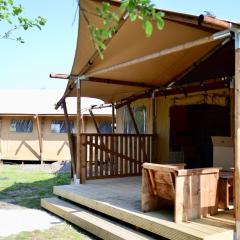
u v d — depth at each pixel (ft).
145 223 14.74
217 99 26.53
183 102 30.17
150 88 30.94
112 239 15.20
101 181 26.61
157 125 33.32
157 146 32.83
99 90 31.55
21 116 62.69
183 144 34.45
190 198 14.43
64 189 22.93
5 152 63.41
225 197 16.20
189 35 17.74
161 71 25.95
